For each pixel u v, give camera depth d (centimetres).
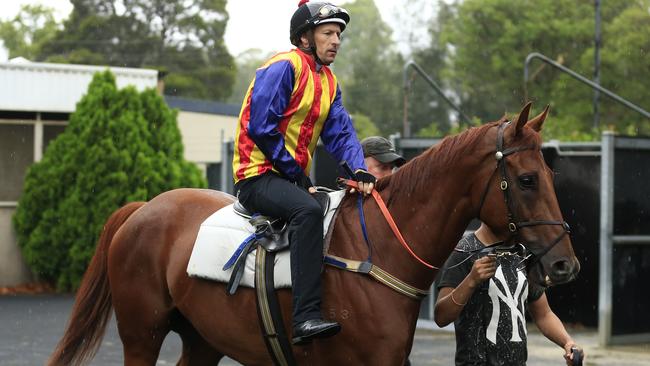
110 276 516
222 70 5131
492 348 438
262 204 443
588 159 1075
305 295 415
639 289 959
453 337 987
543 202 394
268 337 441
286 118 442
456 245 432
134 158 1404
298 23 446
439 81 4834
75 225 1379
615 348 922
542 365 814
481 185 408
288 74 436
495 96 3650
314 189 450
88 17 5041
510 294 439
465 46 3681
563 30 3378
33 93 1488
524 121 400
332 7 445
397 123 5088
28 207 1413
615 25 3350
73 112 1460
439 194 418
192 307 474
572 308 1088
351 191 443
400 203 427
